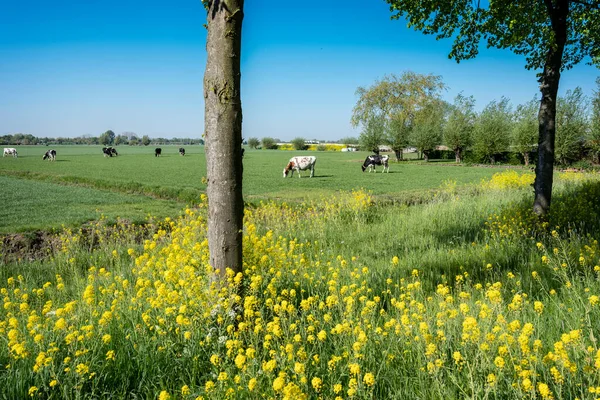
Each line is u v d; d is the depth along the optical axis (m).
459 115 61.28
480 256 6.97
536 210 9.48
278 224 11.13
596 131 40.31
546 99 9.41
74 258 8.29
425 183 28.89
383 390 3.17
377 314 4.72
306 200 19.16
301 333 3.87
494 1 8.98
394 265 6.48
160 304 4.02
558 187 16.25
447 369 3.06
